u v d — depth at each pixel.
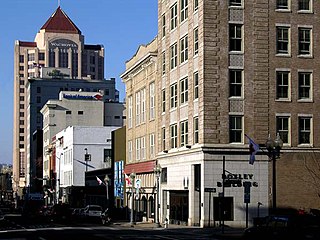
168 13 64.81
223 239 38.97
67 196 119.56
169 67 64.31
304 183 54.69
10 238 39.44
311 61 55.88
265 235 33.81
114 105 158.88
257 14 54.94
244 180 53.50
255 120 54.31
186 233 45.91
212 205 53.19
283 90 55.31
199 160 54.06
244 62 54.47
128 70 80.25
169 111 63.91
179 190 59.72
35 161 177.25
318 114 55.69
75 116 151.50
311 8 56.22
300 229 31.97
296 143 55.03
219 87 53.84
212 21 54.03
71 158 119.12
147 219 70.81
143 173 73.56
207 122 53.38
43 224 66.06
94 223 69.38
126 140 83.25
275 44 55.19
